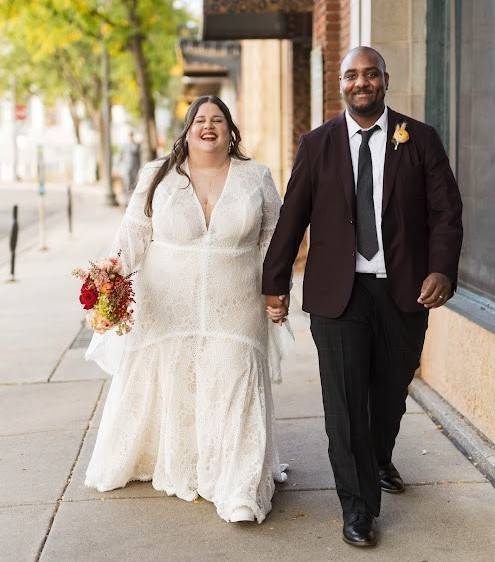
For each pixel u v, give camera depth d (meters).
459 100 5.97
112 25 21.98
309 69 12.25
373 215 3.84
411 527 4.07
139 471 4.59
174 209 4.19
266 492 4.22
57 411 6.03
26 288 11.64
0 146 60.03
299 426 5.53
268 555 3.81
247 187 4.24
